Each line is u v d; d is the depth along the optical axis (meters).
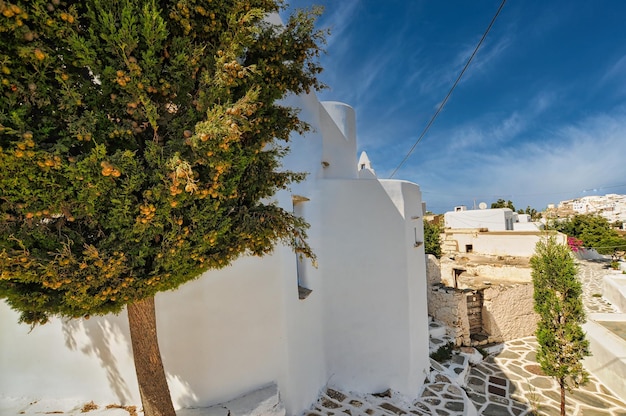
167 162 2.75
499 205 53.59
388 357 8.88
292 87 4.14
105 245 2.90
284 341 6.08
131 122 2.93
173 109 3.50
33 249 2.67
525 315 15.70
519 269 17.31
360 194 8.95
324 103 10.46
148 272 3.25
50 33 2.46
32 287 3.04
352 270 8.77
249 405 5.28
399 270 9.13
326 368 8.47
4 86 2.39
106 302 3.21
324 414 7.04
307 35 3.93
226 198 3.34
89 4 2.64
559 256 9.62
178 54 2.98
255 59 3.79
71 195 2.64
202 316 5.37
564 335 9.33
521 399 10.67
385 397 8.55
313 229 8.48
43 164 2.35
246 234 3.45
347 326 8.66
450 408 8.56
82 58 2.58
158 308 5.28
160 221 3.03
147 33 2.64
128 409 5.32
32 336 5.86
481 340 14.48
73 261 2.67
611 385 11.37
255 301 5.81
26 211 2.50
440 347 13.05
